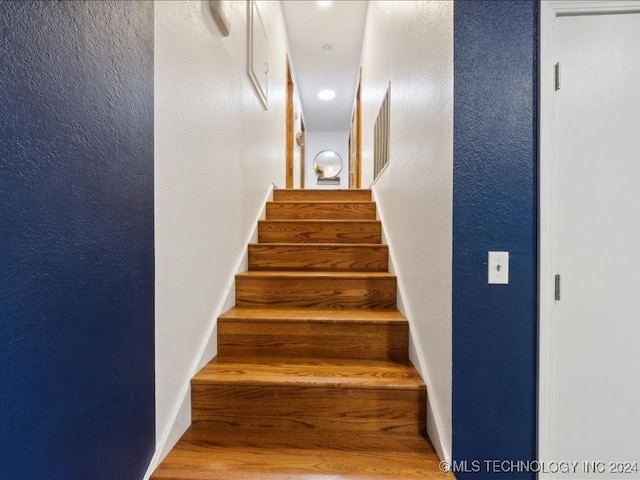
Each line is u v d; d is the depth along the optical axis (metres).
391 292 1.81
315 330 1.55
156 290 1.04
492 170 1.00
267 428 1.26
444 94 1.08
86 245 0.73
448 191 1.04
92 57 0.74
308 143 7.03
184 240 1.24
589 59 1.01
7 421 0.56
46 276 0.63
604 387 1.01
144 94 0.96
